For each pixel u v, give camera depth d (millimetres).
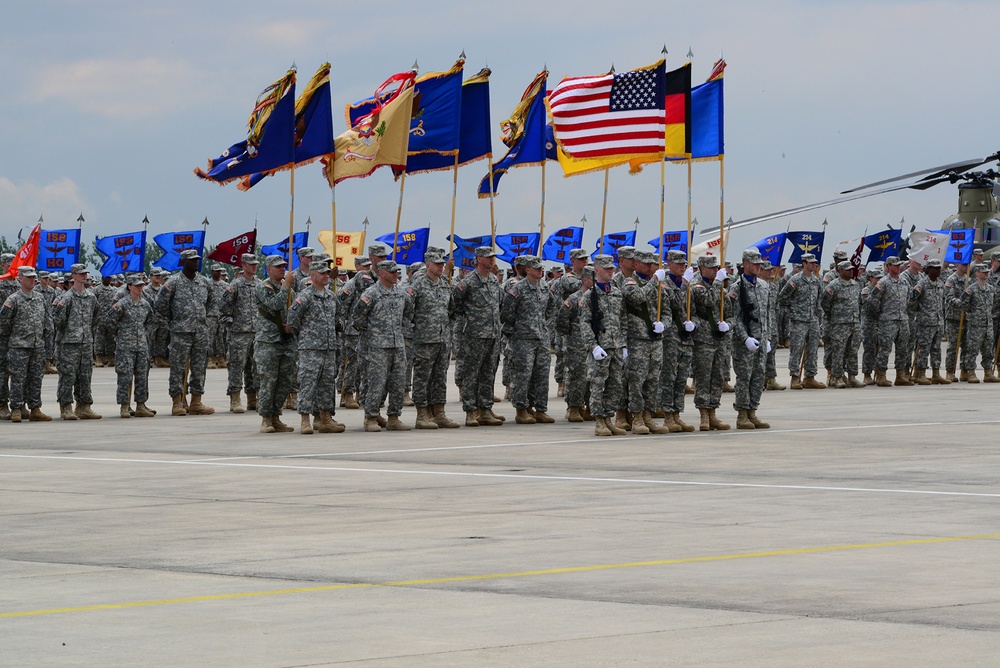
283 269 22562
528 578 10039
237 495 14750
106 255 33906
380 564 10672
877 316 34062
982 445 19547
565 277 28031
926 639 8070
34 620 8852
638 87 23641
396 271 22422
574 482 15617
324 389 22312
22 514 13516
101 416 26703
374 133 24328
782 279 33438
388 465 17500
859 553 10945
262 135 23625
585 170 24094
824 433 21484
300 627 8555
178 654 7918
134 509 13789
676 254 21656
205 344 27188
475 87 26109
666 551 11109
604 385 21203
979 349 35375
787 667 7465
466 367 23453
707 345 21906
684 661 7617
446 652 7879
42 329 25750
